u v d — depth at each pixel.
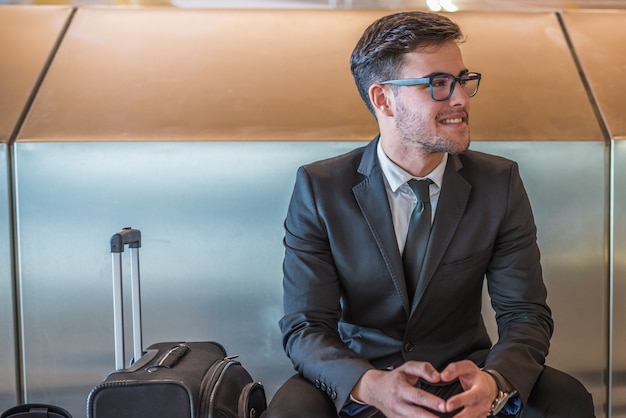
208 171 2.36
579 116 2.44
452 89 1.70
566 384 1.68
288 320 1.80
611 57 2.64
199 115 2.42
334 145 2.35
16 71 2.56
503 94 2.50
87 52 2.64
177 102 2.47
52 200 2.35
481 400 1.51
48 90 2.50
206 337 2.40
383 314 1.82
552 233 2.39
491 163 1.86
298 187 1.86
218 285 2.39
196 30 2.72
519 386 1.61
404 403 1.52
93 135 2.36
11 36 2.68
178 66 2.59
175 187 2.36
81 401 2.39
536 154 2.37
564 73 2.59
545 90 2.52
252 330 2.41
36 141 2.33
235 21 2.75
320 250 1.83
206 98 2.48
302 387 1.69
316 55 2.63
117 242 1.83
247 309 2.40
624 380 2.42
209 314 2.40
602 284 2.40
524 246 1.82
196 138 2.35
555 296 2.40
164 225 2.37
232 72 2.57
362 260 1.80
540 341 1.72
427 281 1.76
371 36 1.78
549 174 2.37
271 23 2.74
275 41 2.68
